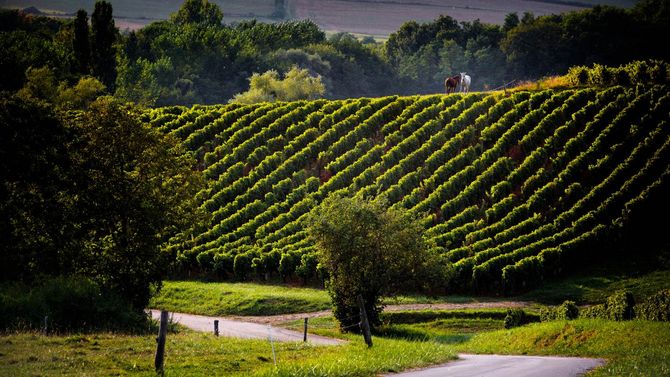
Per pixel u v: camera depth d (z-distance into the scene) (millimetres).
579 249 189250
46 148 124562
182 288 192875
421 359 82438
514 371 73125
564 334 108312
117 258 125750
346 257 140750
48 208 123812
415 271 145125
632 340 97750
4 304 98562
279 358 85000
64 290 104812
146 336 96688
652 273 183375
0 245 121062
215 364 78000
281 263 195500
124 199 125938
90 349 81500
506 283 182625
